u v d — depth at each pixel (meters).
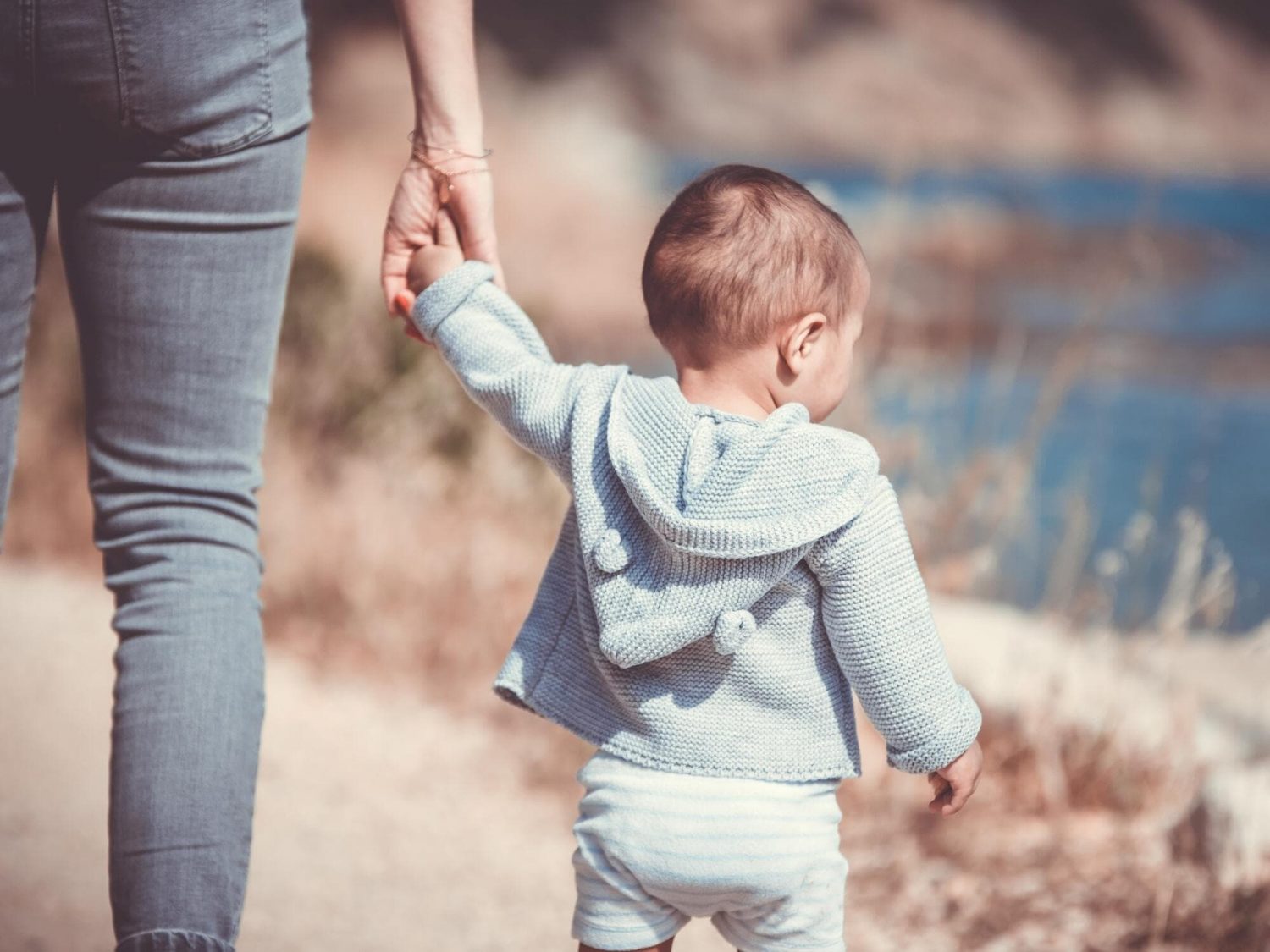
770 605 2.20
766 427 2.20
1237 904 3.22
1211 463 12.08
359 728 4.70
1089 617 5.06
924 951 3.33
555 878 3.74
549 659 2.33
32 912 3.02
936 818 4.07
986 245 24.69
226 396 2.32
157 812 2.12
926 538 5.12
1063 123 58.75
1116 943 3.26
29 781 3.79
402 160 26.95
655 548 2.18
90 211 2.21
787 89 54.84
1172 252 25.70
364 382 7.09
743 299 2.28
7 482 2.26
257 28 2.19
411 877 3.59
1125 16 62.56
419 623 5.52
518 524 6.75
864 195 32.47
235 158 2.22
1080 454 12.00
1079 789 4.08
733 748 2.19
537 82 50.12
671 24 55.06
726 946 3.40
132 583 2.27
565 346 8.70
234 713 2.21
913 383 5.62
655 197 30.83
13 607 5.29
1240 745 4.21
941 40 59.03
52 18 2.04
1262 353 18.41
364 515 6.06
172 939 2.06
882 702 2.20
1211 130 60.22
